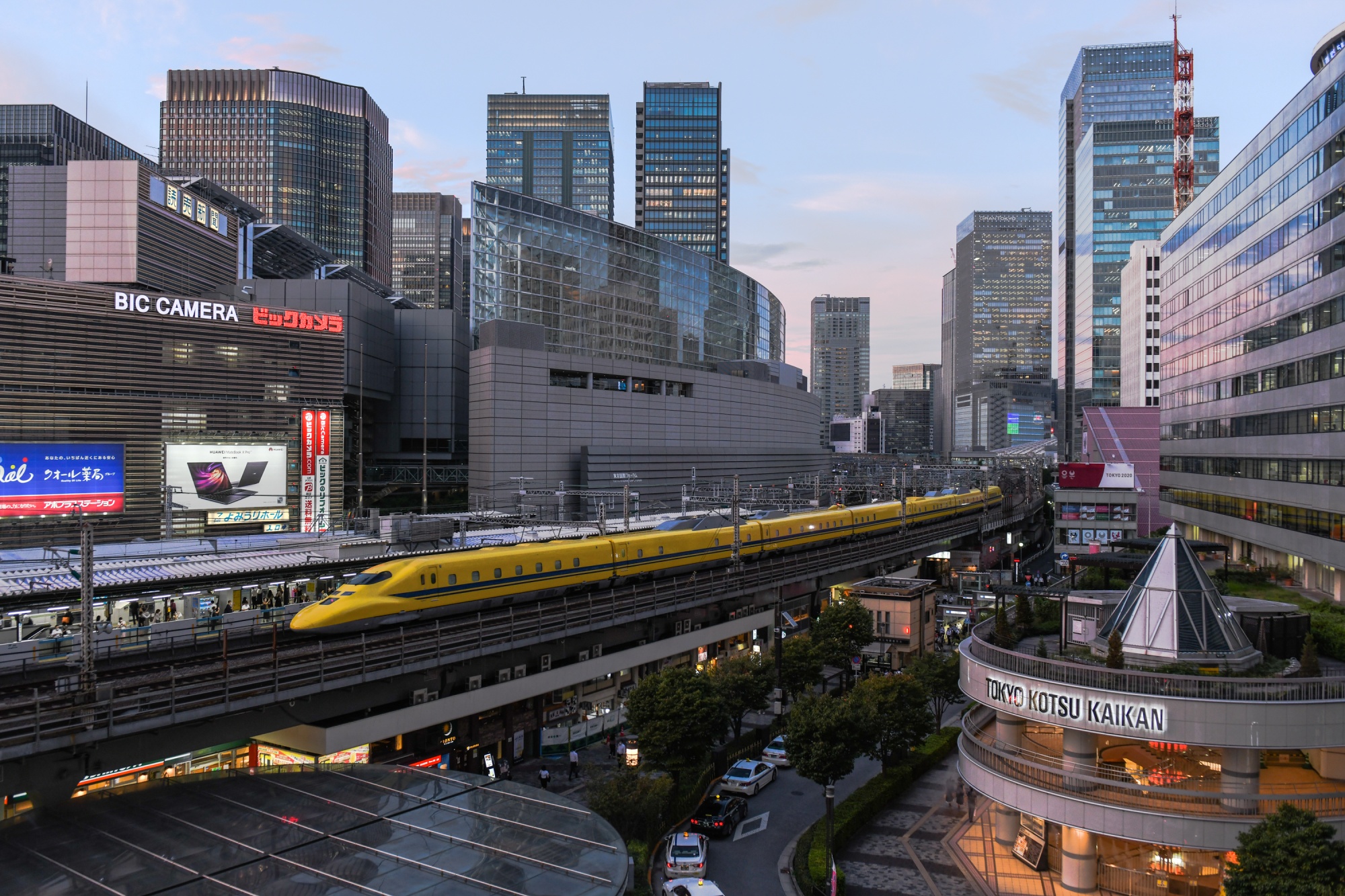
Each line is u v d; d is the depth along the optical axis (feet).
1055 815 107.45
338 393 335.06
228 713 104.27
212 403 295.69
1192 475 326.85
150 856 80.02
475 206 361.71
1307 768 114.73
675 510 416.87
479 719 150.51
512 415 348.38
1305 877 81.82
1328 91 203.72
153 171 368.27
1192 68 651.66
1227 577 216.54
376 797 95.86
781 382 601.62
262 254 470.80
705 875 118.21
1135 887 108.99
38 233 368.07
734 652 217.97
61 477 253.85
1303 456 218.79
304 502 320.50
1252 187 259.39
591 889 74.59
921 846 128.36
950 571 356.79
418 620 149.38
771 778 155.33
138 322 276.62
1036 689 110.63
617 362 404.77
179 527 285.23
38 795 94.27
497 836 85.51
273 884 74.33
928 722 153.58
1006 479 513.45
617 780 123.03
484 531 245.86
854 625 200.34
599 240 422.82
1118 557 168.66
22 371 250.57
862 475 630.74
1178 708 99.66
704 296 510.17
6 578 140.56
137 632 127.54
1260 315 251.60
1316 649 123.95
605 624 162.09
